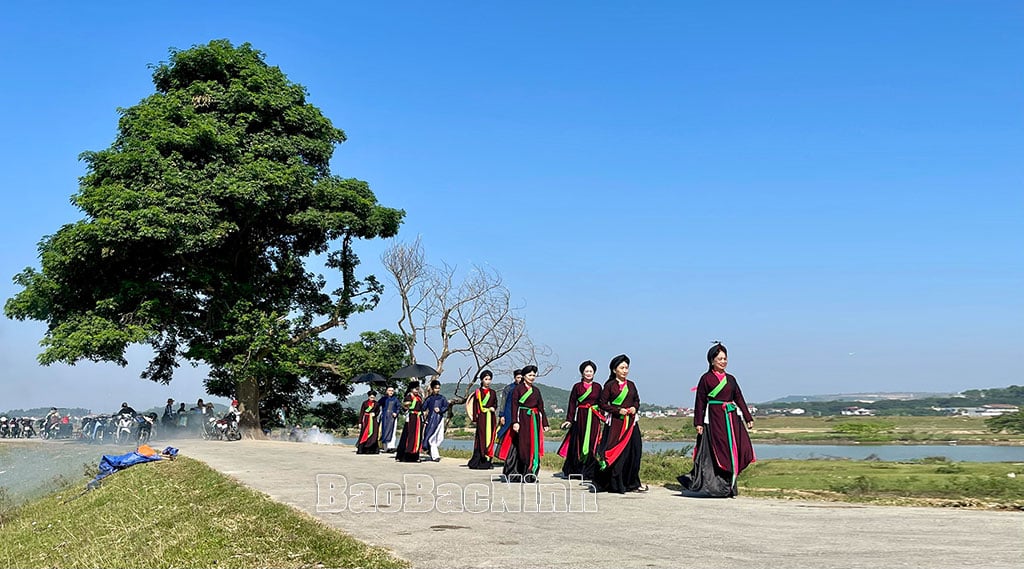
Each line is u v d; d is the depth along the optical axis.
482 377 17.86
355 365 34.00
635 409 12.58
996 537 7.91
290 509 10.18
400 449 20.14
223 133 32.47
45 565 10.88
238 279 34.78
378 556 7.33
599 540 8.05
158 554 9.02
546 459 18.92
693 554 7.27
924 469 13.21
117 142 33.03
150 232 28.83
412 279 32.62
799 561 6.87
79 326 29.77
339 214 33.34
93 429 32.84
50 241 32.03
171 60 34.38
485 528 8.80
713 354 11.80
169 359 35.19
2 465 25.86
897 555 7.05
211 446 25.98
